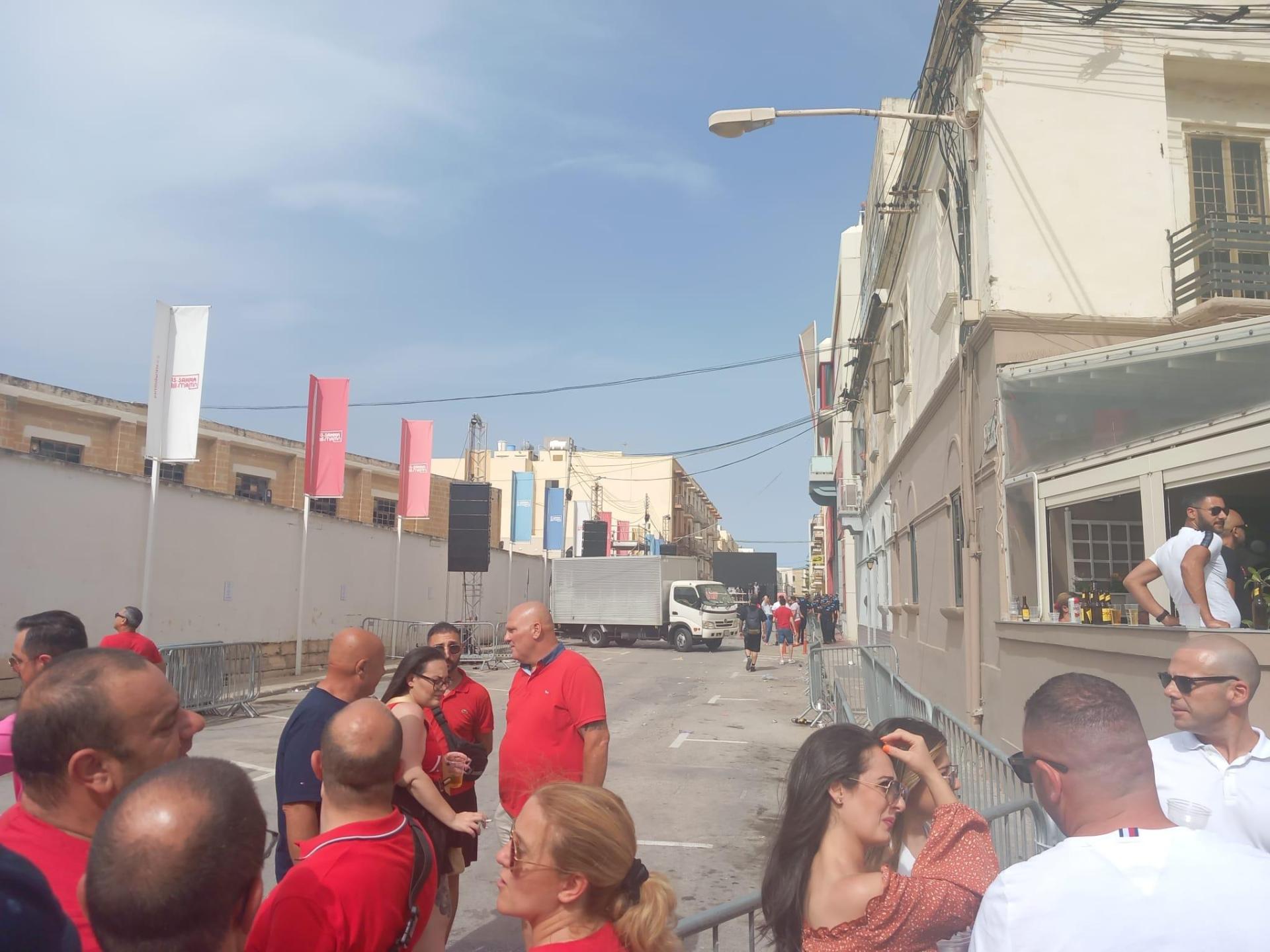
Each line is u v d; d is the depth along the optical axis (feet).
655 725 46.78
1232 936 5.65
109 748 6.88
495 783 32.07
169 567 56.24
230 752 36.81
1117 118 32.65
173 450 53.06
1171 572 19.03
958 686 39.65
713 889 21.03
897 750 8.69
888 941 7.17
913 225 51.47
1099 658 23.29
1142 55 32.86
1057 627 25.58
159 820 5.21
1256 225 32.89
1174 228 32.48
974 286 34.58
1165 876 5.93
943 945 8.04
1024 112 32.63
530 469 220.64
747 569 170.60
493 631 89.71
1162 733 19.92
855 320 106.73
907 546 57.98
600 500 231.09
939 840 8.04
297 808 12.44
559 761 14.46
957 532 39.88
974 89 33.55
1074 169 32.42
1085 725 6.51
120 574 52.03
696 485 314.96
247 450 93.76
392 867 8.38
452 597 102.47
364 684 13.21
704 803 29.48
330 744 8.88
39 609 46.68
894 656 41.96
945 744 9.80
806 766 7.82
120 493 52.19
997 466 31.65
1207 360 23.06
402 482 86.99
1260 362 21.68
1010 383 30.71
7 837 6.79
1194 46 32.96
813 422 95.09
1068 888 6.05
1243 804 9.30
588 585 115.03
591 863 7.06
